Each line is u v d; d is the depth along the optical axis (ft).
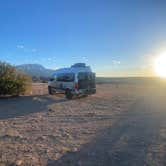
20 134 22.54
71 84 53.06
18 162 15.37
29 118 30.83
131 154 16.75
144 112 34.83
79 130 23.95
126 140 20.29
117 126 25.66
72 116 31.89
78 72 53.31
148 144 19.10
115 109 37.86
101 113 34.09
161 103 45.57
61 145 19.02
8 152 17.43
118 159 15.83
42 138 21.07
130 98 55.31
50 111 36.29
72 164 15.08
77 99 53.16
